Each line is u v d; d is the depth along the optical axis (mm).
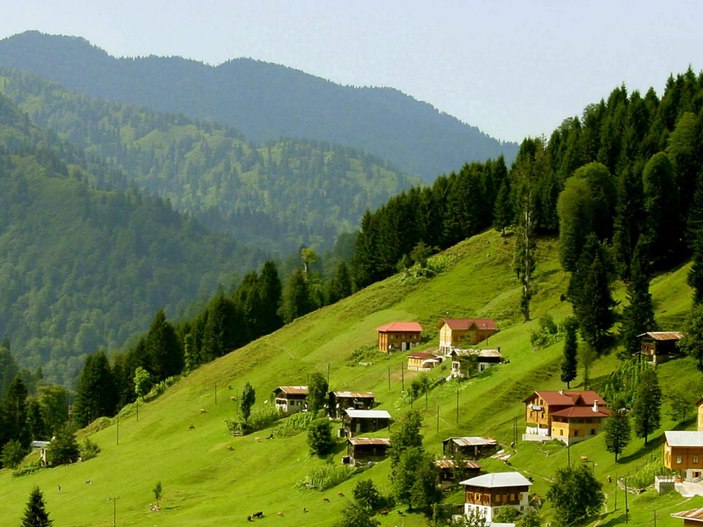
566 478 193500
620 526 180250
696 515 170500
